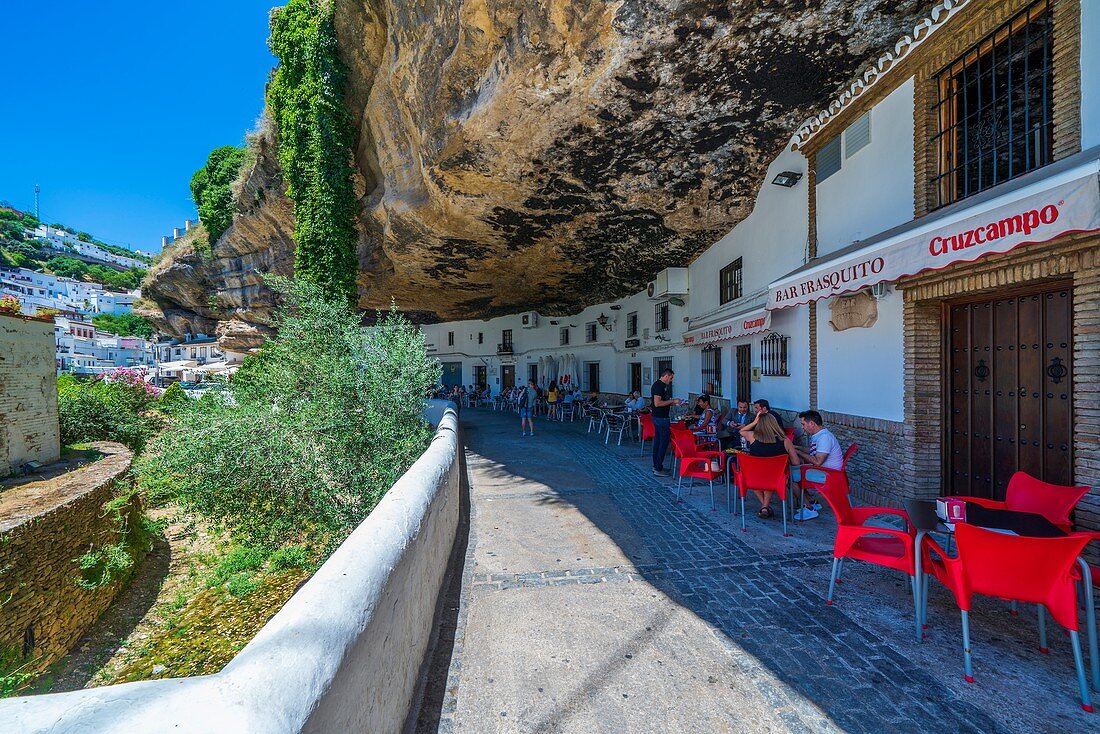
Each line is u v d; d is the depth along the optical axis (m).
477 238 10.77
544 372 21.11
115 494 8.32
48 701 1.07
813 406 6.96
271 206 15.43
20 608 5.85
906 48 5.09
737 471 5.26
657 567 4.21
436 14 6.80
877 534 3.66
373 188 11.84
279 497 6.71
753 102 6.32
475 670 2.79
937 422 5.07
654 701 2.51
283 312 8.05
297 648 1.36
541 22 5.51
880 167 5.55
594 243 10.91
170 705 1.06
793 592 3.68
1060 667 2.71
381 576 2.04
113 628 6.87
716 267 10.50
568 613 3.43
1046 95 3.89
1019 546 2.50
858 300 5.94
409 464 7.11
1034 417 4.24
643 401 12.91
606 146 7.20
